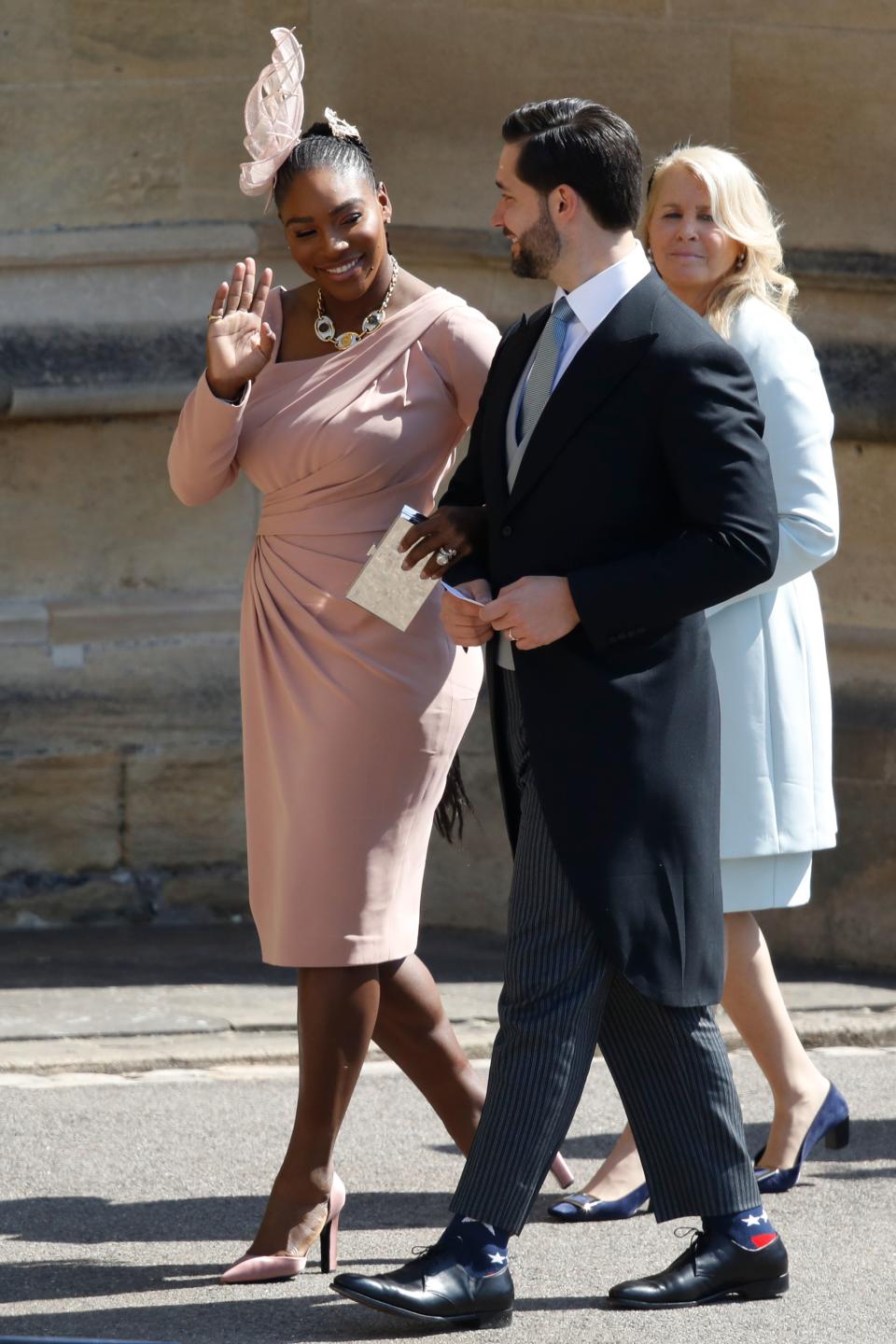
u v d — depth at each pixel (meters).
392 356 13.34
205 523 24.81
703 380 11.54
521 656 11.92
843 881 23.11
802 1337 11.85
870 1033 20.19
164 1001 20.58
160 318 23.94
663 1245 13.97
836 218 23.42
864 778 23.03
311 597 13.15
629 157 11.80
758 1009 15.36
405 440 13.29
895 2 23.31
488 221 23.83
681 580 11.42
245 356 13.16
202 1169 15.59
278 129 13.03
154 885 24.78
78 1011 20.09
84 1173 15.41
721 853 14.84
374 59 23.64
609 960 11.98
